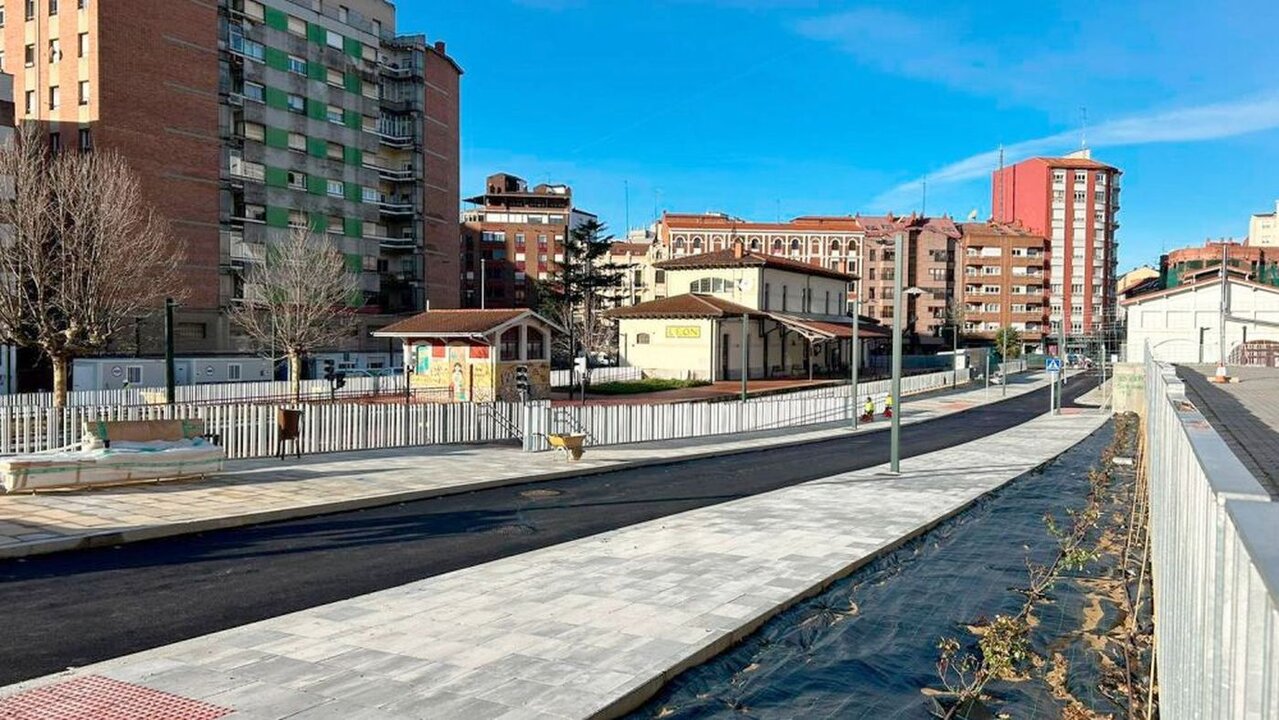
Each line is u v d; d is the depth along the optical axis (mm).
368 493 13992
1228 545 2430
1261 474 7500
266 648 6547
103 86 46438
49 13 47969
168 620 7543
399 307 68250
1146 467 14094
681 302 50531
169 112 49875
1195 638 3270
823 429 32406
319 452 19641
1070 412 41656
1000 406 46406
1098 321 101250
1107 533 12109
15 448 16031
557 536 11711
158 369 42688
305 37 59188
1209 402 16391
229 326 52969
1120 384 39031
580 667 6137
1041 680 6445
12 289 24094
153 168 48875
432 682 5797
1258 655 2037
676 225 100125
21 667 6285
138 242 33531
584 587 8523
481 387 34156
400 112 68312
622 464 19734
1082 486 17203
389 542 11109
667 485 17109
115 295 29375
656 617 7445
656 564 9586
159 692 5586
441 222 71438
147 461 13750
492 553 10578
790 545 10672
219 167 52906
